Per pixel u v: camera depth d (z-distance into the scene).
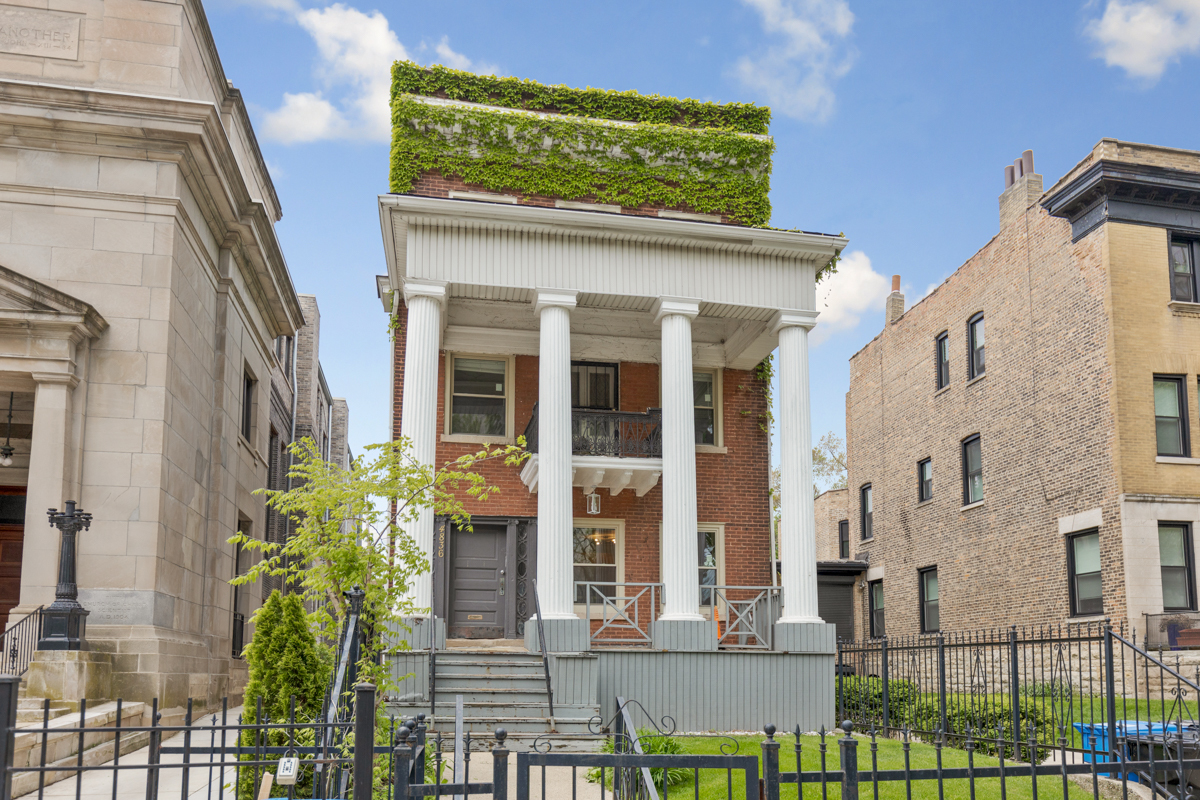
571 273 17.95
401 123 19.75
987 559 24.19
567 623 16.34
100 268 15.75
